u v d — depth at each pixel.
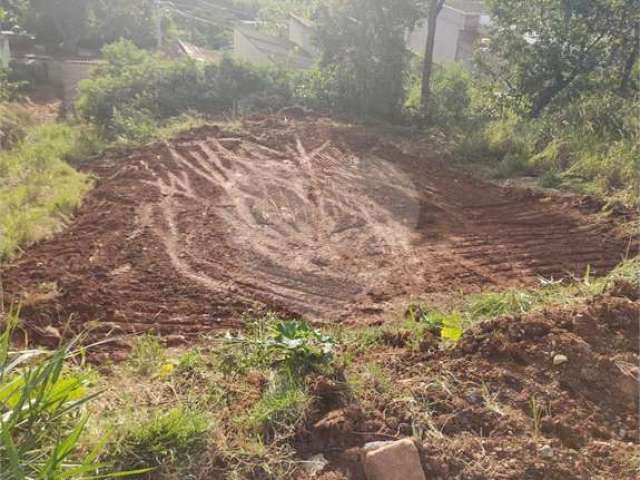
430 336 3.62
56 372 2.46
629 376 3.23
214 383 3.18
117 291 4.62
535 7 10.92
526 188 7.39
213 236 5.18
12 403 2.45
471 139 9.00
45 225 5.93
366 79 11.00
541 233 6.09
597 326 3.55
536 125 9.30
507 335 3.45
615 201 6.77
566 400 3.08
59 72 17.28
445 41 17.03
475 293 4.61
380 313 4.06
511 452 2.77
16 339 4.00
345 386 3.06
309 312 3.88
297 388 3.03
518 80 11.28
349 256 3.45
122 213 6.08
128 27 22.86
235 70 11.90
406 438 2.74
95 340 4.02
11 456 2.09
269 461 2.63
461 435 2.86
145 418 2.77
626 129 8.88
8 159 8.05
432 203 6.59
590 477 2.72
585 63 10.86
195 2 32.50
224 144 7.79
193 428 2.68
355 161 5.05
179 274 4.75
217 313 4.22
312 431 2.82
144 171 7.37
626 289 4.05
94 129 10.05
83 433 2.59
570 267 5.34
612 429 2.99
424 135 9.80
